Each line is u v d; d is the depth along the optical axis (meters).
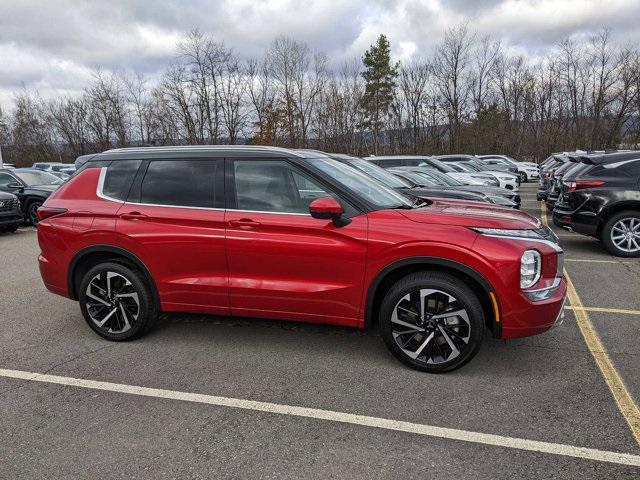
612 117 44.47
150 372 3.74
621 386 3.39
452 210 3.88
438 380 3.52
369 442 2.79
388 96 49.94
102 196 4.34
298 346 4.19
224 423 3.02
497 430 2.88
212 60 46.06
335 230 3.62
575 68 45.91
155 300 4.21
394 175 9.41
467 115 49.66
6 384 3.58
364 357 3.94
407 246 3.46
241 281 3.90
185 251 4.00
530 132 48.94
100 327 4.38
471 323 3.43
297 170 3.85
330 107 48.22
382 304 3.65
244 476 2.52
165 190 4.15
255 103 47.44
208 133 47.97
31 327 4.82
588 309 5.11
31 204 12.59
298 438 2.85
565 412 3.06
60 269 4.43
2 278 6.96
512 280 3.33
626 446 2.70
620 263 7.29
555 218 8.50
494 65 48.25
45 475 2.55
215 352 4.10
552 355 3.92
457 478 2.47
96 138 55.53
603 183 7.74
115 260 4.30
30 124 58.44
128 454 2.72
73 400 3.33
